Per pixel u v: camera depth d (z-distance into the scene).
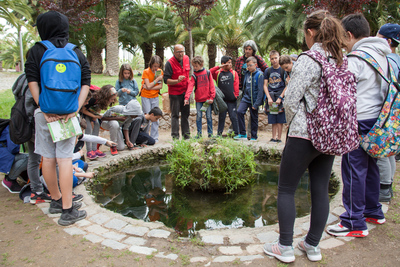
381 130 2.26
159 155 5.49
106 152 5.27
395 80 2.31
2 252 2.25
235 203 3.47
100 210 2.96
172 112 5.75
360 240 2.38
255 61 5.68
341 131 1.80
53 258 2.18
